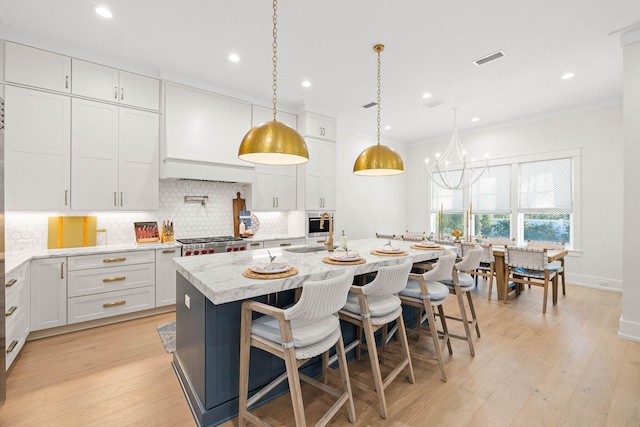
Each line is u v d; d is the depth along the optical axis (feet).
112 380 7.16
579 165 15.87
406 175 24.20
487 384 7.08
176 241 12.74
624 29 9.18
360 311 6.31
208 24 9.07
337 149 18.22
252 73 12.30
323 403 6.43
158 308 11.59
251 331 5.49
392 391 6.81
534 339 9.53
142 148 11.72
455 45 10.15
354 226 20.99
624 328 9.55
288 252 9.35
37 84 9.73
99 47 10.38
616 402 6.39
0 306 6.12
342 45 10.20
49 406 6.21
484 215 19.79
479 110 16.56
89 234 11.19
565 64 11.39
